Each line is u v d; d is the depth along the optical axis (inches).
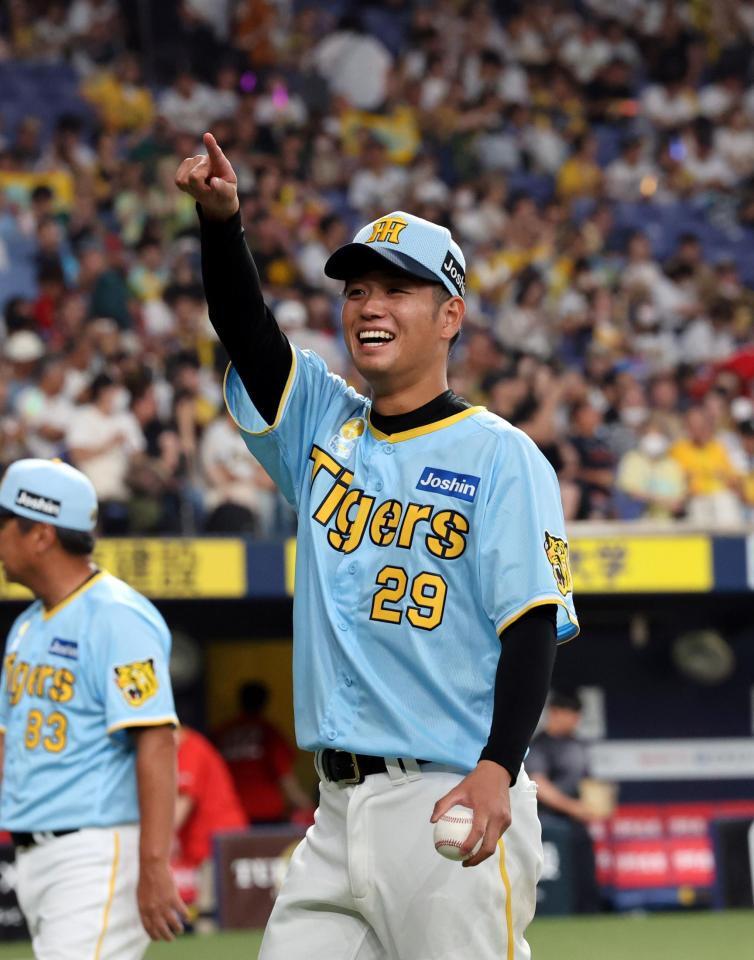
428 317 466.3
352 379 1854.1
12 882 1304.1
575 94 2664.9
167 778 604.4
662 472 1728.6
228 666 1732.3
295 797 1560.0
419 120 2479.1
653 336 2196.1
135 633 614.5
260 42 2468.0
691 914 1443.2
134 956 605.9
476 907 445.7
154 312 1908.2
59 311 1849.2
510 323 2078.0
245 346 482.6
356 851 452.1
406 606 453.4
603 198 2485.2
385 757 451.2
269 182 2175.2
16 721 622.2
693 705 1729.8
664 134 2610.7
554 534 453.4
